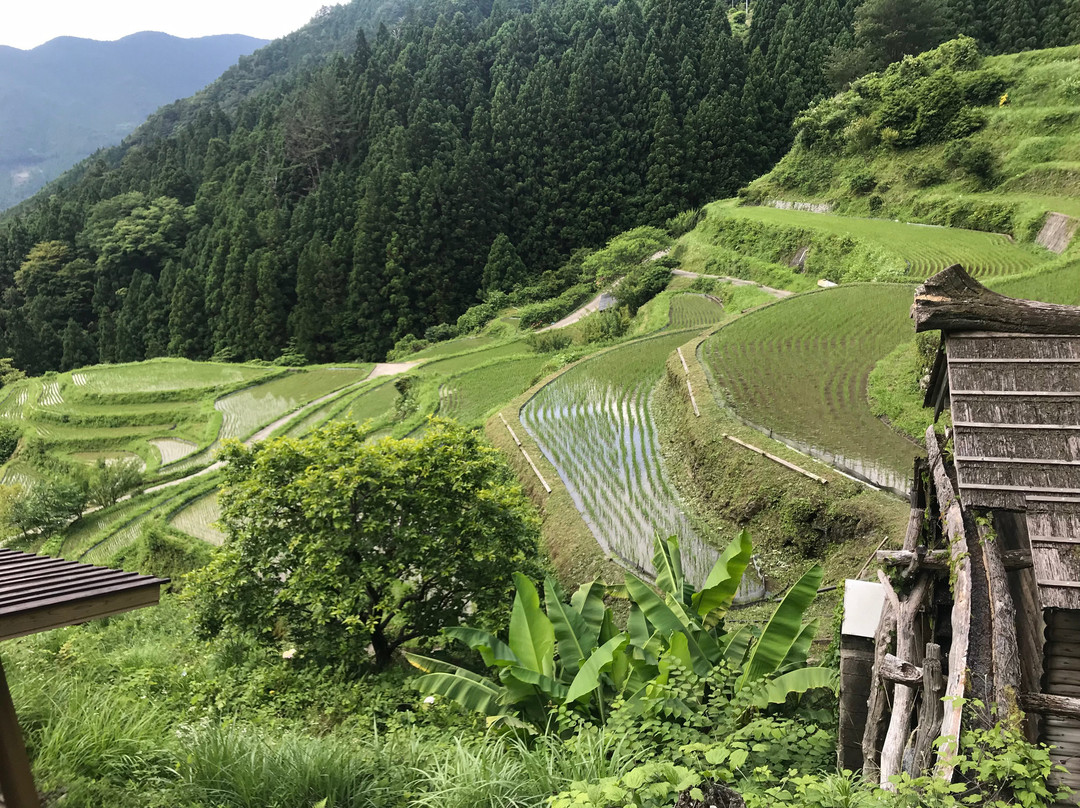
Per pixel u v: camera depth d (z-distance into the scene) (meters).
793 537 13.16
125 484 32.03
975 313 5.50
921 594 5.82
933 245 32.69
